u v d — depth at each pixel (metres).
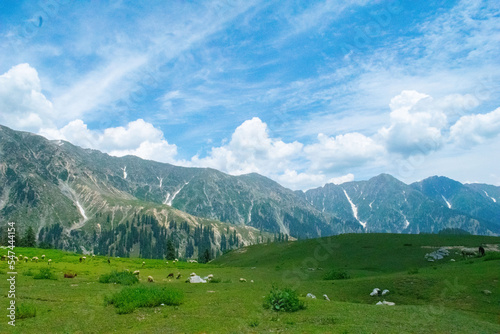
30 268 36.16
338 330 13.40
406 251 61.28
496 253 39.19
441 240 65.38
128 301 18.25
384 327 13.97
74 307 17.91
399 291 27.08
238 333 13.25
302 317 15.76
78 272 36.41
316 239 87.44
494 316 19.45
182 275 42.97
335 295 28.41
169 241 138.62
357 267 57.09
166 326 14.41
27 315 15.81
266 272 49.81
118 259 63.50
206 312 16.88
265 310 17.19
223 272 49.72
